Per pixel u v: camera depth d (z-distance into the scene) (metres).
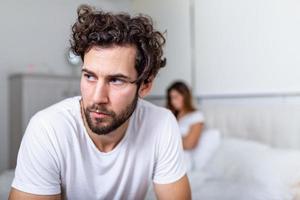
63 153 0.82
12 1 3.13
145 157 0.92
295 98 2.32
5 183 1.72
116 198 0.95
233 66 2.71
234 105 2.70
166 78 3.25
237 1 2.67
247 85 2.61
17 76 2.92
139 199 1.00
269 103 2.47
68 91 3.14
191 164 2.30
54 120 0.83
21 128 2.87
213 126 2.66
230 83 2.72
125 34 0.72
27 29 3.23
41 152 0.79
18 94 2.92
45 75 2.98
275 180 1.72
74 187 0.89
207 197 1.75
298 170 1.74
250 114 2.44
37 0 3.30
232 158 2.11
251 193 1.74
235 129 2.53
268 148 2.10
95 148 0.86
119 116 0.76
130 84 0.74
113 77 0.72
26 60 3.21
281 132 2.26
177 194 0.94
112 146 0.87
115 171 0.90
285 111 2.25
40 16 3.32
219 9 2.80
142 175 0.94
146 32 0.76
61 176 0.85
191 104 2.53
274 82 2.43
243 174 1.94
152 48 0.78
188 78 3.07
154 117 0.95
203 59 2.94
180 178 0.94
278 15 2.41
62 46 3.45
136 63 0.74
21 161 0.81
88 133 0.84
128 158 0.90
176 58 3.17
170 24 3.24
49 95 3.01
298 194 1.67
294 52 2.31
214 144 2.35
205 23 2.92
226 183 1.96
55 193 0.83
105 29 0.72
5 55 3.08
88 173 0.88
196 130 2.38
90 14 0.76
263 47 2.50
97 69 0.72
